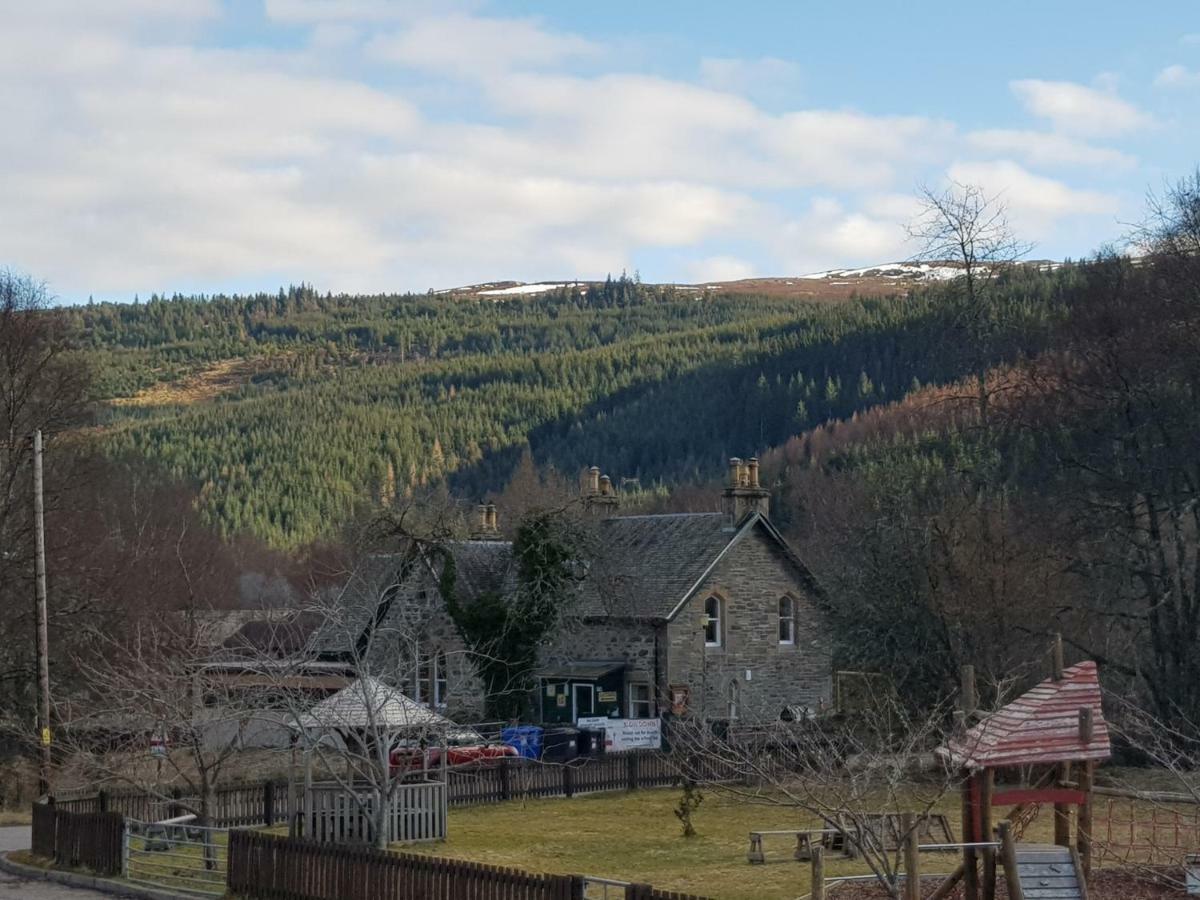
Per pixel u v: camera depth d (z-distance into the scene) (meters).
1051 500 46.88
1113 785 38.34
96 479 54.38
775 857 29.03
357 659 29.11
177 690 32.09
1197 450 44.25
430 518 54.00
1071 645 45.84
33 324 50.78
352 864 22.97
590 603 52.88
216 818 33.09
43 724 40.62
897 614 44.34
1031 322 50.12
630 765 41.91
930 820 29.77
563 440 181.62
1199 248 45.09
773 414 156.38
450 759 42.44
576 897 19.50
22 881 28.34
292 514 155.12
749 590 53.62
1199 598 44.44
